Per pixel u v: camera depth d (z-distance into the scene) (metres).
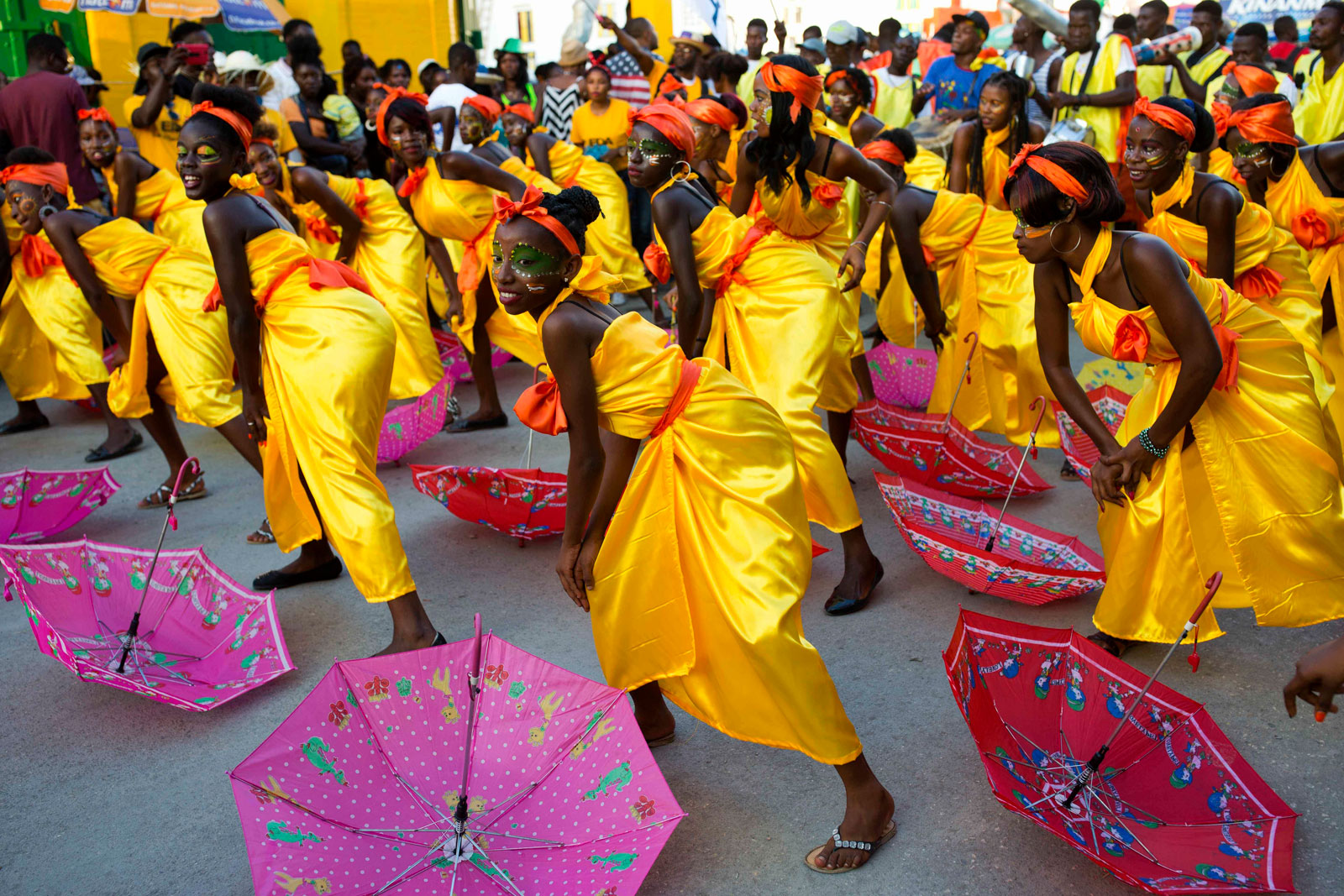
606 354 2.37
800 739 2.46
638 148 3.78
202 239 5.74
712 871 2.54
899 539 4.47
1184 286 2.89
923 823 2.67
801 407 3.72
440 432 6.08
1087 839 2.35
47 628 3.22
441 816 2.42
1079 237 3.01
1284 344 3.17
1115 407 4.96
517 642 3.70
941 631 3.66
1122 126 7.45
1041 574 3.46
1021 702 2.77
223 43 11.09
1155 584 3.23
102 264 4.65
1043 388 5.14
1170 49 8.09
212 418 4.59
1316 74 8.02
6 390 7.48
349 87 9.31
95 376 5.75
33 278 5.72
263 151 5.23
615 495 2.54
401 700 2.54
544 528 4.37
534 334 5.85
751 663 2.45
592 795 2.39
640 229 9.09
